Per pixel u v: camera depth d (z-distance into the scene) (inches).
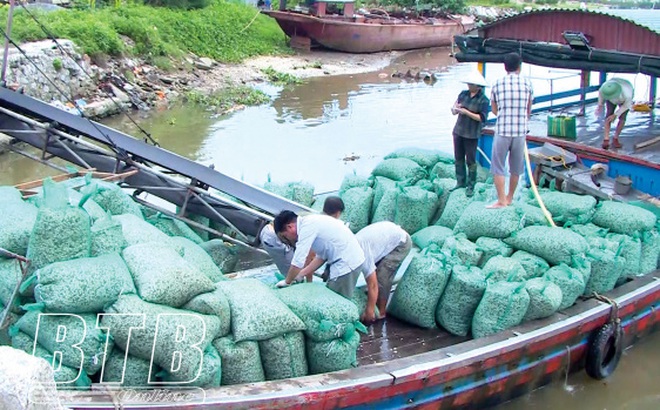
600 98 363.9
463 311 245.3
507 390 237.9
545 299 238.8
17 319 192.5
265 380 203.2
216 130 655.1
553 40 386.3
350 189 330.0
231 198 315.9
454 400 223.5
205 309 190.7
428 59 1225.4
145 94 764.0
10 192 243.0
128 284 185.6
